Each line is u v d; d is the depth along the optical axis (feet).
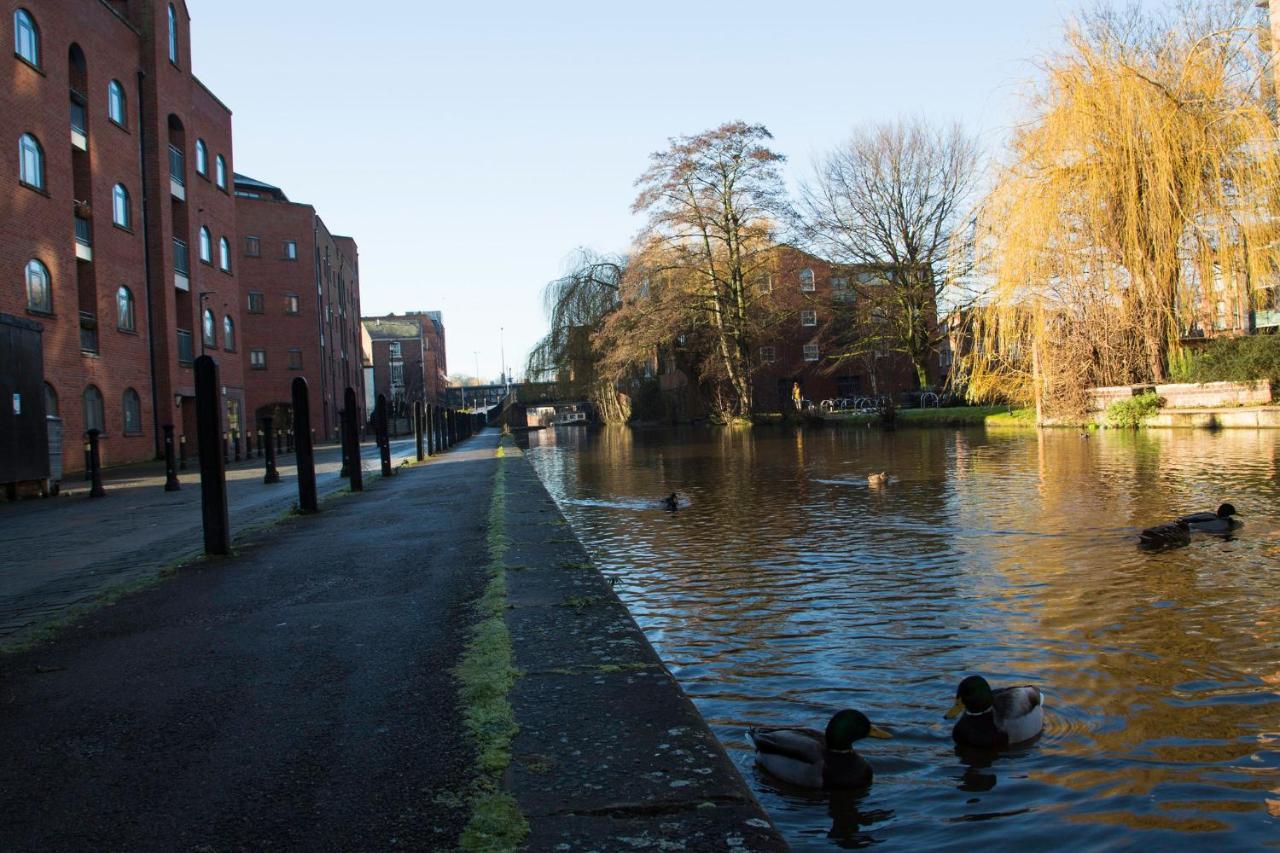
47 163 78.64
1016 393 95.76
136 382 97.45
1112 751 12.23
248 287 178.50
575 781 7.55
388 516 30.94
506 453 81.30
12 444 50.24
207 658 12.73
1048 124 73.67
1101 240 72.54
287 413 181.98
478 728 8.86
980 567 24.89
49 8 80.02
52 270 78.89
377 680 11.03
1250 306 67.97
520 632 12.72
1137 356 80.79
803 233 147.13
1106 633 17.89
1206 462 48.62
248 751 8.84
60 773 8.55
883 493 43.93
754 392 192.34
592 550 32.27
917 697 14.79
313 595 17.13
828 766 11.30
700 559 28.94
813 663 16.93
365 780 7.89
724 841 6.48
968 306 109.40
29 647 14.01
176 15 111.86
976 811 10.65
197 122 118.83
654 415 228.43
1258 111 65.10
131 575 21.91
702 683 16.05
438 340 525.34
